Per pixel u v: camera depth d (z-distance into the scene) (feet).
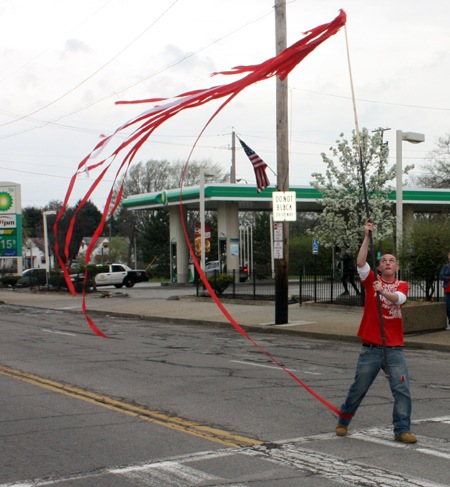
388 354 18.65
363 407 23.49
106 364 34.45
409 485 14.70
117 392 26.63
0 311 80.64
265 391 26.66
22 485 15.10
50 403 24.57
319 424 20.93
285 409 23.20
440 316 46.39
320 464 16.46
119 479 15.46
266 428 20.43
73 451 17.98
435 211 138.82
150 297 96.58
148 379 29.73
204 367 33.37
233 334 51.01
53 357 37.29
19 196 134.82
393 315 18.67
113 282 124.57
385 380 29.25
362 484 14.82
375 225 71.20
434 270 56.29
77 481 15.34
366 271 18.81
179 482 15.15
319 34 15.88
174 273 133.69
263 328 52.65
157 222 201.77
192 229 200.23
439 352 39.73
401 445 18.28
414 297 60.75
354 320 55.11
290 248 164.04
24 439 19.34
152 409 23.40
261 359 36.37
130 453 17.72
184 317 63.26
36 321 64.85
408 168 70.38
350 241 70.33
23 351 40.14
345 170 72.49
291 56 15.76
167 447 18.30
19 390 27.17
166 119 15.37
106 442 18.93
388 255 19.06
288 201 53.62
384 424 20.85
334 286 69.00
